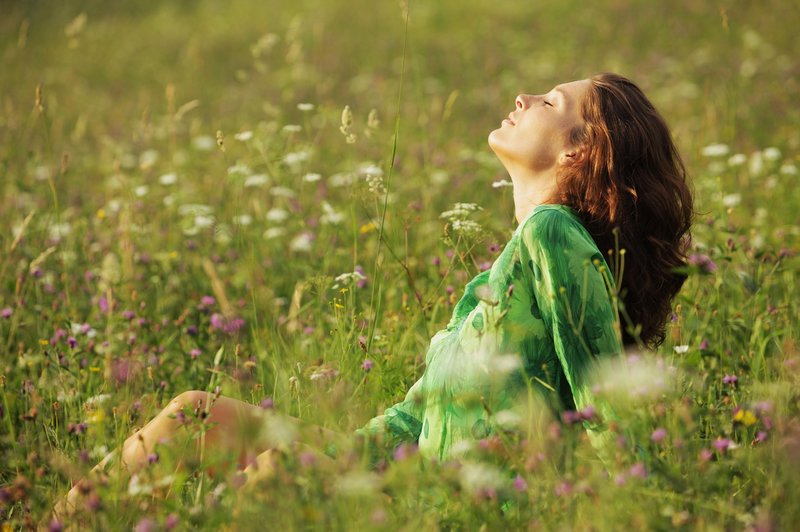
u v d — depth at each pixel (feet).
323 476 11.98
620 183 15.44
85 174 40.57
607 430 12.97
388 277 23.89
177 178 34.63
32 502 13.89
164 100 60.03
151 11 97.91
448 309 21.94
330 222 26.99
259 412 14.89
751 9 70.18
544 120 15.83
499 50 70.23
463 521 12.16
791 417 13.80
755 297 20.97
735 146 37.40
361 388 16.57
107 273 23.03
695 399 16.61
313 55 71.20
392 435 15.26
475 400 13.23
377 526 11.24
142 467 13.30
